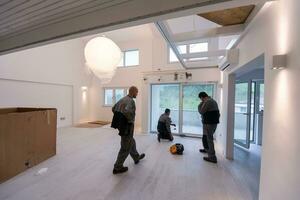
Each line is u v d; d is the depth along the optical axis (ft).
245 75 14.25
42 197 7.37
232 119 12.06
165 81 19.38
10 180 8.79
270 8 5.53
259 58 6.88
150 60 25.14
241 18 7.84
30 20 6.98
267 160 5.59
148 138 17.74
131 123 9.66
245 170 10.17
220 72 16.11
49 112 11.95
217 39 14.97
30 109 12.97
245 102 15.65
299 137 3.90
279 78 4.91
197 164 10.99
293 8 4.21
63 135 18.60
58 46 22.88
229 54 9.73
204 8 4.45
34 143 10.62
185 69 18.51
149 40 25.16
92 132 20.15
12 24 7.39
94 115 28.78
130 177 9.20
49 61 21.62
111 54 8.94
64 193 7.67
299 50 3.94
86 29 6.22
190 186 8.38
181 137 18.30
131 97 9.83
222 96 14.28
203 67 17.65
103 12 5.75
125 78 26.68
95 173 9.61
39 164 10.77
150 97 20.63
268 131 5.56
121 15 5.38
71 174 9.47
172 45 9.36
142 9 5.01
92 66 9.00
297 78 4.02
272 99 5.33
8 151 8.97
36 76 20.01
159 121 16.92
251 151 13.91
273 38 5.31
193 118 19.13
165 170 10.08
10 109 13.17
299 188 3.84
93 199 7.27
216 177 9.29
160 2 4.72
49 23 7.19
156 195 7.61
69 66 24.68
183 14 4.82
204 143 13.24
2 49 9.55
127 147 9.73
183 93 19.12
